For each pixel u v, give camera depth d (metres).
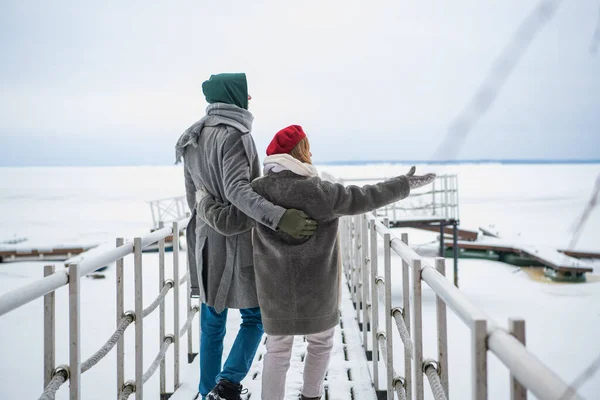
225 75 2.56
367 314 4.07
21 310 7.66
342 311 5.32
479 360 1.31
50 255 15.02
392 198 2.27
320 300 2.31
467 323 1.39
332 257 2.34
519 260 15.64
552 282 12.91
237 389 2.59
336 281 2.37
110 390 4.48
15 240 18.22
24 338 6.25
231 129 2.45
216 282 2.61
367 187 2.28
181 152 2.73
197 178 2.62
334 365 3.80
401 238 2.81
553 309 9.49
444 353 1.95
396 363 5.32
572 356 6.17
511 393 1.16
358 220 4.89
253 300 2.57
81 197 41.22
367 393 3.35
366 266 4.11
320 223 2.30
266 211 2.20
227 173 2.36
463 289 11.93
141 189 48.66
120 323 2.63
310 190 2.23
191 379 3.59
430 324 7.43
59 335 6.36
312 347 2.50
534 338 7.22
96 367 5.09
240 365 2.59
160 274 3.40
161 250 3.41
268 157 2.33
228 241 2.58
